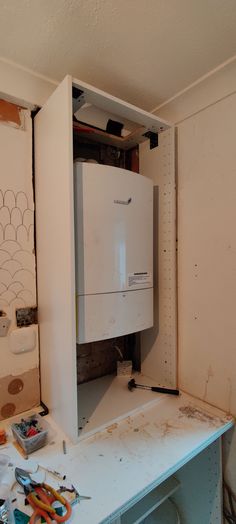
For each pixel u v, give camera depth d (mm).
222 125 1109
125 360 1550
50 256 1066
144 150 1429
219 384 1156
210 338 1186
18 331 1139
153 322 1338
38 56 969
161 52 957
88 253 1024
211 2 769
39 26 845
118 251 1106
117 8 784
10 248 1122
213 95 1126
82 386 1381
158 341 1392
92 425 1030
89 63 1008
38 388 1206
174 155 1264
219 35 887
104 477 801
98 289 1056
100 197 1047
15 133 1124
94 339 1052
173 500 1390
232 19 826
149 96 1222
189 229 1257
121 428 1034
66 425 997
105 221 1062
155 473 815
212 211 1157
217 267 1147
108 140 1426
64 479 795
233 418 1099
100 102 1047
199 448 932
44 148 1084
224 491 1158
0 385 1105
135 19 823
